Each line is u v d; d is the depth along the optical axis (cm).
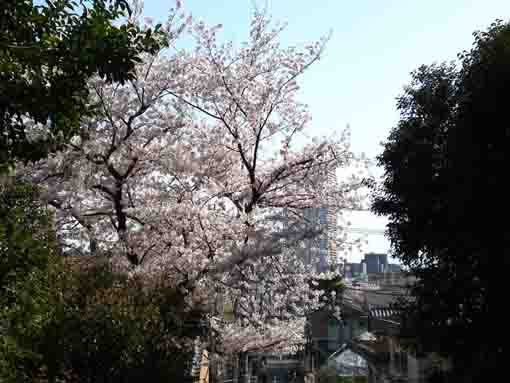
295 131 1717
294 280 1691
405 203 1503
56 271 1155
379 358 3144
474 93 1250
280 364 4869
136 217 1564
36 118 725
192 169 1655
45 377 1065
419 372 2341
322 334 3962
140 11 1667
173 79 1619
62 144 835
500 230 1240
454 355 1472
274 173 1658
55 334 1085
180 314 1468
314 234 1524
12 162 763
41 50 698
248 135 1714
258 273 1598
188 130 1691
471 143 1257
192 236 1566
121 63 721
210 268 1487
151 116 1653
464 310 1393
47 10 689
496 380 1343
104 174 1653
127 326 1175
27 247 758
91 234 1652
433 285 1408
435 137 1452
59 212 1605
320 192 1686
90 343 1138
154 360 1267
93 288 1277
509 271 1247
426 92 1476
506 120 1216
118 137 1619
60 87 720
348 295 4231
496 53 1225
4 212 809
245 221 1516
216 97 1658
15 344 826
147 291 1441
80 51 694
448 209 1337
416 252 1515
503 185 1212
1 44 684
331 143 1645
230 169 1755
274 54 1709
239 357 1938
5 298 792
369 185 1631
